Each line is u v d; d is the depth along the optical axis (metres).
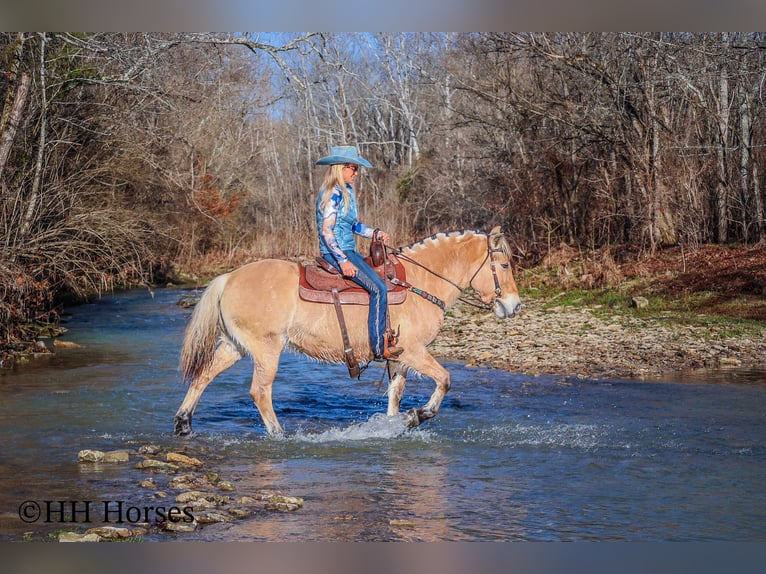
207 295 8.45
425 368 8.51
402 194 35.16
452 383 11.52
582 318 17.31
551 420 9.25
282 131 44.59
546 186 27.20
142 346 15.10
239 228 35.97
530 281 23.30
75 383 11.37
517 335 15.67
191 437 8.46
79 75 17.16
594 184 25.41
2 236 14.88
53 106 16.75
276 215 38.31
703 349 13.79
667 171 23.47
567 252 24.92
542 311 18.67
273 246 34.38
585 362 13.02
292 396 10.81
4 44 16.03
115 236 17.25
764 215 23.25
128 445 8.10
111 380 11.62
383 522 5.96
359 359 8.37
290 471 7.27
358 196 35.75
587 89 24.41
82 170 18.05
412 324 8.44
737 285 18.70
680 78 21.47
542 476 7.12
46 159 16.42
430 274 8.69
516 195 27.47
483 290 8.94
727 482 6.95
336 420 9.43
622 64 23.17
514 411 9.72
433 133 35.47
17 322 15.47
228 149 33.91
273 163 42.84
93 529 5.66
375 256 8.45
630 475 7.15
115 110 18.92
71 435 8.47
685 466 7.42
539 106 24.52
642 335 15.11
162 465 7.21
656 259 22.41
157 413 9.59
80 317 19.55
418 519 6.03
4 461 7.45
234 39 15.95
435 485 6.86
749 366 12.57
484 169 30.11
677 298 18.67
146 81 18.20
